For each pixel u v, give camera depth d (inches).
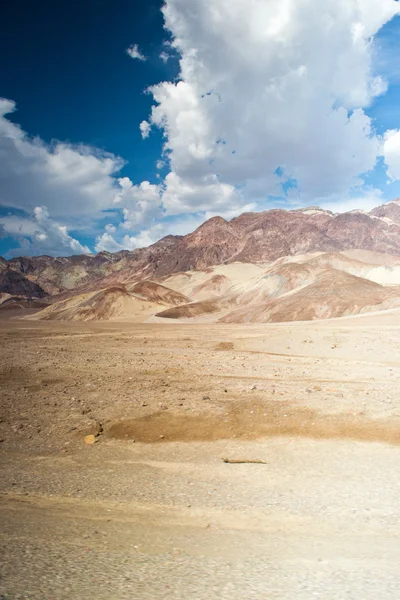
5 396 698.8
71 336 2266.2
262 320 5108.3
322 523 255.9
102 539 219.0
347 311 4542.3
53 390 747.4
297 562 187.2
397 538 228.5
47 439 499.8
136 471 388.2
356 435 482.6
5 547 199.0
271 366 1043.3
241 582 161.2
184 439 493.7
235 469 390.0
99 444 482.9
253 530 242.8
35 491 326.3
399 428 492.7
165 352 1430.9
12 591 145.9
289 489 330.6
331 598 145.5
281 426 521.7
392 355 1226.6
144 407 611.2
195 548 207.8
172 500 305.4
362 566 181.8
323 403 600.7
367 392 668.7
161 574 169.3
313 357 1267.2
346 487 331.6
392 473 364.2
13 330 2856.8
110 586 154.5
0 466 404.5
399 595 148.6
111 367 1021.8
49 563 178.5
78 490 330.0
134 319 6678.2
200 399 645.3
